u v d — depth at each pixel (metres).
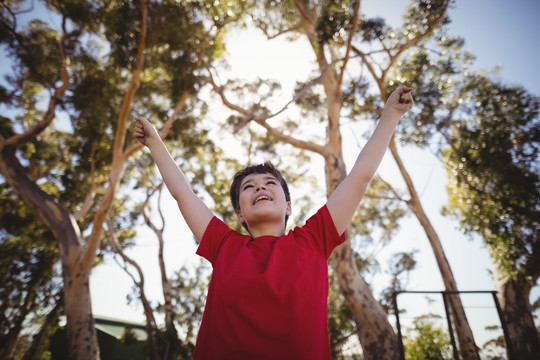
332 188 9.95
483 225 10.34
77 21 9.09
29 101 13.53
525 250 9.52
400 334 5.61
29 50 9.75
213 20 9.83
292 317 0.97
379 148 1.31
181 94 10.77
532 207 9.46
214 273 1.21
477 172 10.50
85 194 13.98
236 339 0.95
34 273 12.77
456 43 11.73
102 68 10.88
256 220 1.35
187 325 15.15
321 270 1.15
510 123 10.31
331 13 9.02
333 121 10.70
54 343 15.29
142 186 16.80
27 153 13.86
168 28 9.09
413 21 10.99
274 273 1.07
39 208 9.77
